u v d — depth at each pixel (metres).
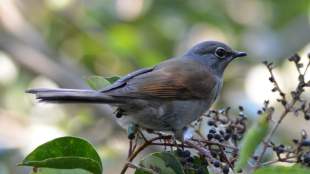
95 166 6.39
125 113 7.98
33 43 14.52
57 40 15.12
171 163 6.45
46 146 6.34
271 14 15.03
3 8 14.38
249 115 13.14
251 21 15.12
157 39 14.52
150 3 14.58
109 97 7.48
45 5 14.69
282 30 14.91
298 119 13.83
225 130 7.46
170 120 8.11
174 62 8.81
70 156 6.25
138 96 7.80
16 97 14.45
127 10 14.62
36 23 15.10
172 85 8.09
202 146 6.80
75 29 15.02
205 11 14.55
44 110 14.16
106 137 13.26
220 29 14.73
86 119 13.43
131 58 13.97
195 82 8.37
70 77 14.35
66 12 14.53
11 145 12.40
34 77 14.72
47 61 14.34
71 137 6.45
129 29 14.17
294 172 4.78
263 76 14.42
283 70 14.43
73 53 15.23
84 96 7.19
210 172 7.06
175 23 14.62
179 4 14.62
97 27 14.40
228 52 9.68
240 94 13.99
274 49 14.65
